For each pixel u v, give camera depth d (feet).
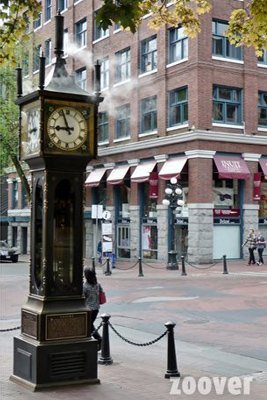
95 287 35.78
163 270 100.01
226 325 47.37
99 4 142.31
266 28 34.47
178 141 115.85
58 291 28.32
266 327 46.37
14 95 125.90
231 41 38.04
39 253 29.17
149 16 126.62
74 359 27.84
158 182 122.52
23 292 72.64
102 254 108.99
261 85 120.98
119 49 136.26
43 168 28.66
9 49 32.53
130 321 49.73
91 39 145.79
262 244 108.37
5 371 31.32
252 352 37.29
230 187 118.11
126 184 136.36
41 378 27.07
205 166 112.57
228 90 117.91
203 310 55.21
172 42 121.70
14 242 187.73
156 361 34.27
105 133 142.92
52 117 28.17
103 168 141.69
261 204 122.31
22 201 183.52
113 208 137.69
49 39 156.97
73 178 29.01
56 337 27.66
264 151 119.96
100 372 31.14
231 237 116.98
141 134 128.88
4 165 138.21
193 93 113.70
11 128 126.52
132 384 28.58
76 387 27.63
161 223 121.39
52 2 156.56
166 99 121.70
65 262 28.73
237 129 117.29
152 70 126.31
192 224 112.57
